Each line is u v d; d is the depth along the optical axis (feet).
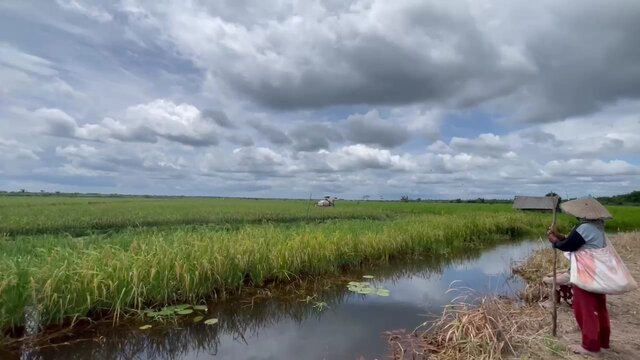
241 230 40.45
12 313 19.66
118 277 23.56
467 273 38.29
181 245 29.07
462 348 17.48
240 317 24.59
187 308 25.05
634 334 19.12
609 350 16.89
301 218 84.28
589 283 15.97
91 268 23.39
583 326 16.70
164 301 24.80
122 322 22.52
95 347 19.70
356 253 39.83
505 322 18.81
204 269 26.73
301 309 26.21
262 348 19.90
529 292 27.73
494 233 69.26
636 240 50.60
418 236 49.14
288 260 32.30
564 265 35.12
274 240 34.88
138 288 23.48
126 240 32.53
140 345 20.30
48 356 18.49
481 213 90.27
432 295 29.86
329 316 24.77
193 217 77.30
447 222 62.13
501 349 16.87
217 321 23.22
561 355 16.29
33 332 20.40
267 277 31.48
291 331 22.21
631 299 25.55
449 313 21.91
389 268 40.34
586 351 16.62
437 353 17.97
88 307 21.59
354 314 25.09
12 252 28.17
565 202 17.11
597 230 16.12
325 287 31.76
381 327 22.52
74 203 138.21
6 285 19.47
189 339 21.15
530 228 77.20
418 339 20.11
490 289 31.32
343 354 18.61
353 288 30.71
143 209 102.27
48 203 134.10
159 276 24.73
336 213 99.25
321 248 35.76
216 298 27.58
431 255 48.11
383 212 108.27
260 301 27.61
